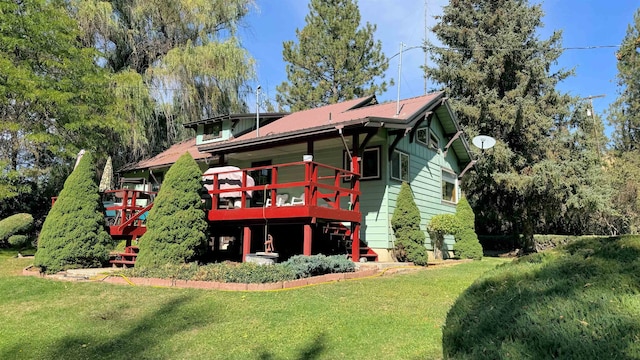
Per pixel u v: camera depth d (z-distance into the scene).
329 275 7.89
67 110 13.16
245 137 14.53
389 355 4.06
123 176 19.31
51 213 9.38
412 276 8.71
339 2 28.31
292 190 13.64
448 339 2.75
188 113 19.92
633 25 24.02
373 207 12.13
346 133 10.88
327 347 4.31
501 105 19.47
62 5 15.87
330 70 28.23
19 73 12.31
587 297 2.41
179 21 20.62
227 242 14.27
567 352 1.92
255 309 5.60
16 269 9.69
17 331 5.18
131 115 17.31
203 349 4.38
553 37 20.06
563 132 18.97
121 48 20.12
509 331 2.28
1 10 12.61
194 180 9.12
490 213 21.75
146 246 8.60
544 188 18.03
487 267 10.80
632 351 1.83
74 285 7.46
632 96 27.16
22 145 14.28
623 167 22.08
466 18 21.28
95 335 4.94
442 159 16.14
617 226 21.58
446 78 21.38
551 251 3.81
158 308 5.84
